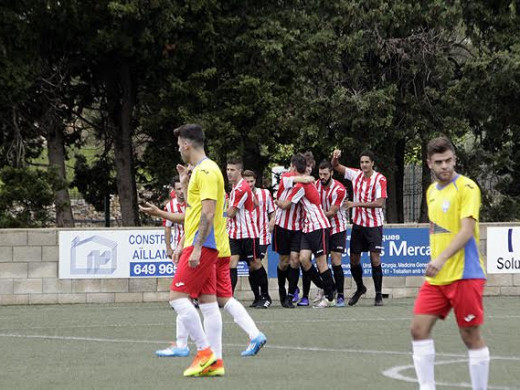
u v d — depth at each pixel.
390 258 47.69
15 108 77.69
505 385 20.38
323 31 86.81
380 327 32.72
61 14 74.75
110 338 31.05
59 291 47.03
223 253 25.42
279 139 90.81
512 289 47.84
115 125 86.12
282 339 29.45
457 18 90.25
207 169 22.16
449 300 17.67
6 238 46.91
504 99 91.00
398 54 91.31
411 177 99.75
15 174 75.75
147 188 93.56
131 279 47.12
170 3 76.94
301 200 40.66
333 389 19.97
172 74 81.44
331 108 88.00
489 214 91.19
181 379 21.67
